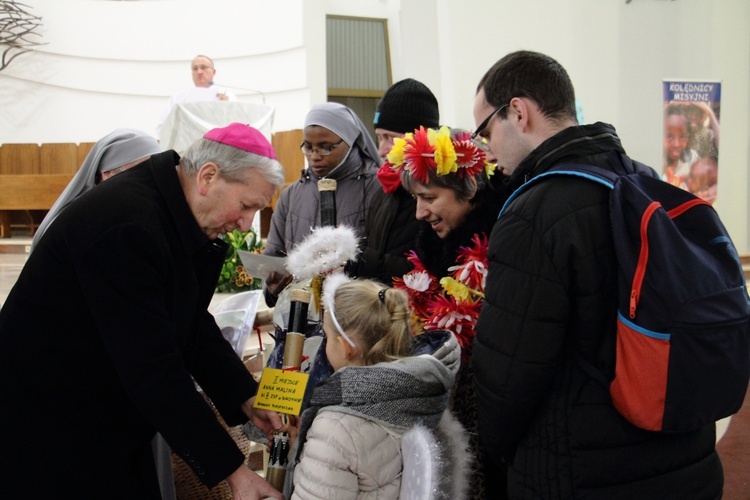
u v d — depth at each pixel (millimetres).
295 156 6652
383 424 1196
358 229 2158
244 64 8914
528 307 1188
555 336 1183
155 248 1248
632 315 1121
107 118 9141
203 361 1599
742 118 6461
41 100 8711
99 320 1229
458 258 1647
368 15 9609
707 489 1234
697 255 1131
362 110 9570
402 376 1212
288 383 1369
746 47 6320
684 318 1085
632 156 6098
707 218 1194
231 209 1317
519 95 1314
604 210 1193
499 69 1352
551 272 1179
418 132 1630
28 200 7836
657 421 1111
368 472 1169
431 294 1737
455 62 5465
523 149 1337
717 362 1097
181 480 1830
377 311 1311
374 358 1305
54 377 1298
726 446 3027
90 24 8969
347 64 9492
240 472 1287
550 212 1194
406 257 1842
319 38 8375
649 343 1101
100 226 1225
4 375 1280
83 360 1309
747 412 3461
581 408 1201
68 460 1312
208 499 1834
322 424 1200
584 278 1179
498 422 1239
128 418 1376
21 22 8492
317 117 2176
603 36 5930
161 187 1316
